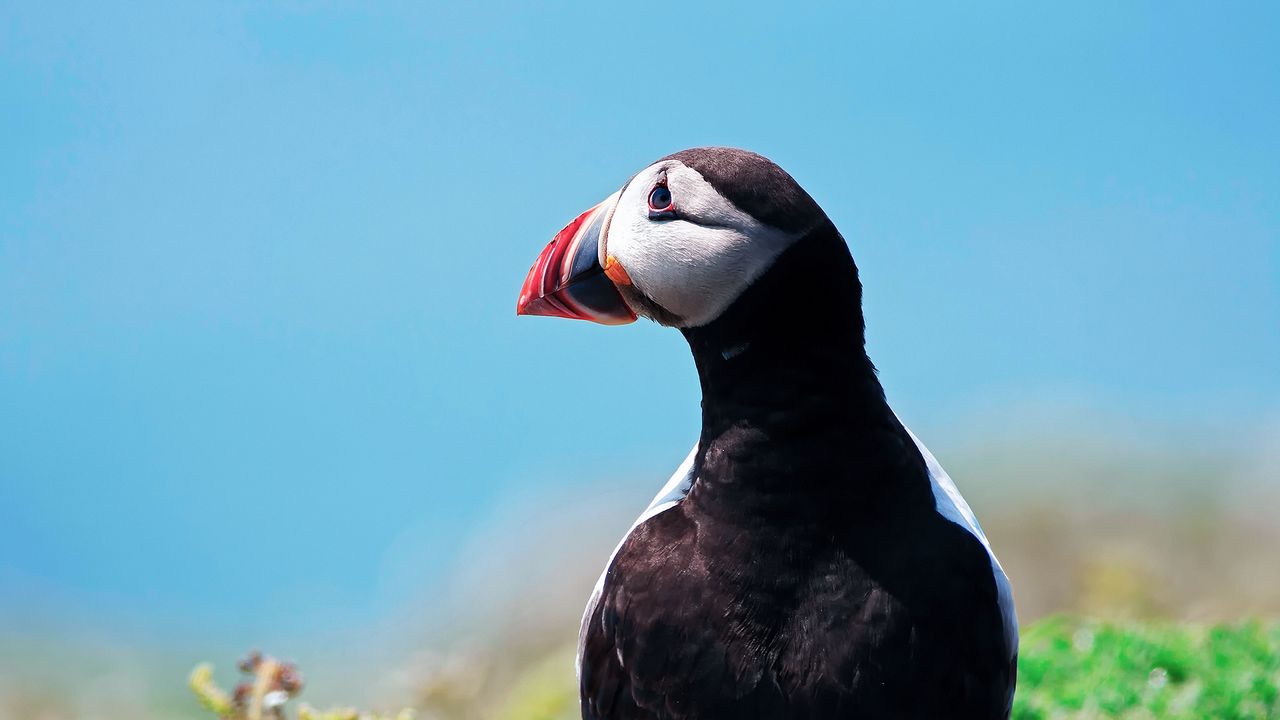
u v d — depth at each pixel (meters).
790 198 6.03
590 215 6.72
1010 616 6.09
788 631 5.81
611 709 6.20
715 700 5.82
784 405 6.04
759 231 5.99
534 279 6.79
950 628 5.78
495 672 14.07
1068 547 16.70
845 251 6.18
